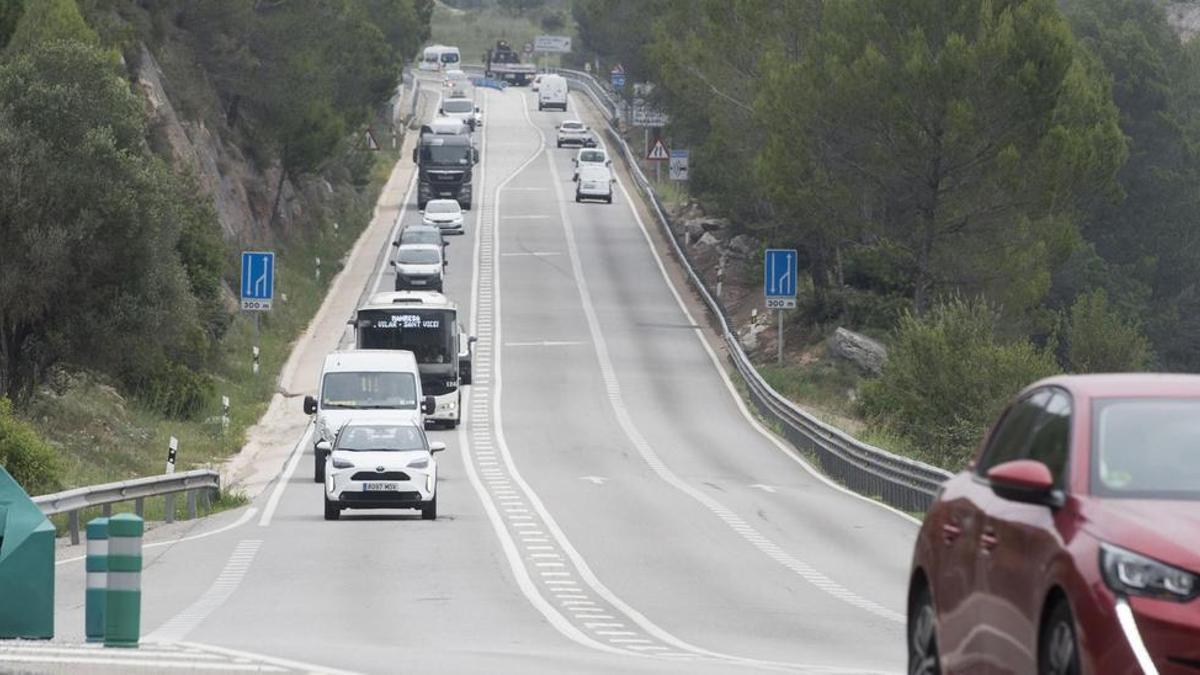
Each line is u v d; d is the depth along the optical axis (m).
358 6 186.75
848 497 67.12
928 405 85.06
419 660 25.97
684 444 86.81
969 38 103.94
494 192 192.12
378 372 77.12
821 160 106.81
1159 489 15.25
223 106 144.12
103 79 75.31
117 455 73.62
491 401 99.88
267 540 50.94
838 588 40.75
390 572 42.88
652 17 195.50
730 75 128.50
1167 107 182.88
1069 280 158.88
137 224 74.31
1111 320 113.56
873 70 101.75
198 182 113.44
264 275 100.88
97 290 74.81
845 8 105.88
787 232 133.25
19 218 72.25
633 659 27.48
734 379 108.44
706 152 139.00
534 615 35.03
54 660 22.88
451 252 155.38
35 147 72.19
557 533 53.16
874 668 27.30
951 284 105.12
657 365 112.00
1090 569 14.13
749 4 126.00
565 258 152.88
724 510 61.00
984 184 102.75
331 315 129.38
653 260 153.25
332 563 44.81
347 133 172.62
